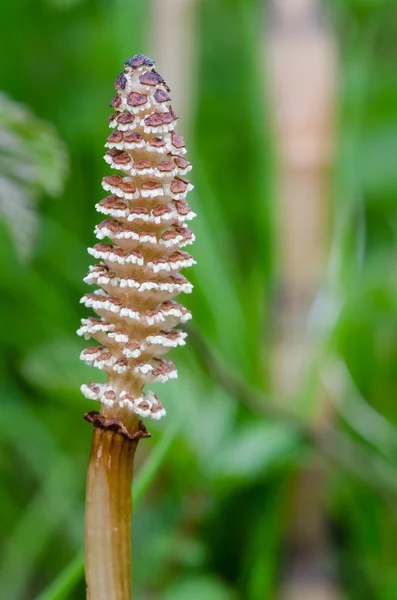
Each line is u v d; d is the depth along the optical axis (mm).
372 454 327
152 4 326
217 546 293
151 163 198
